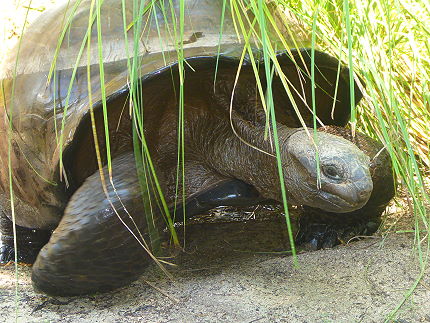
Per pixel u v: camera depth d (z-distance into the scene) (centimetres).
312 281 132
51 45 144
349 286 130
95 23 142
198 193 147
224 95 145
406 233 146
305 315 123
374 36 161
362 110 164
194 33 139
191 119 146
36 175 139
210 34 139
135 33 131
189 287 134
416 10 171
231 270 139
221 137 146
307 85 149
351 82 121
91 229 127
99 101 130
